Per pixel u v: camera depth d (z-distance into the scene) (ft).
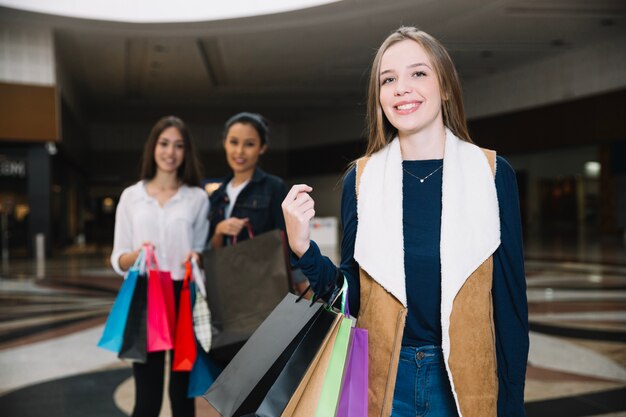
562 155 64.28
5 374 13.66
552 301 22.90
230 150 8.70
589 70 59.06
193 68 66.28
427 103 4.59
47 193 53.62
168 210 8.23
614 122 57.26
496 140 70.13
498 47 57.98
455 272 4.33
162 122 8.40
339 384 3.94
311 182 100.42
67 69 63.00
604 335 16.87
